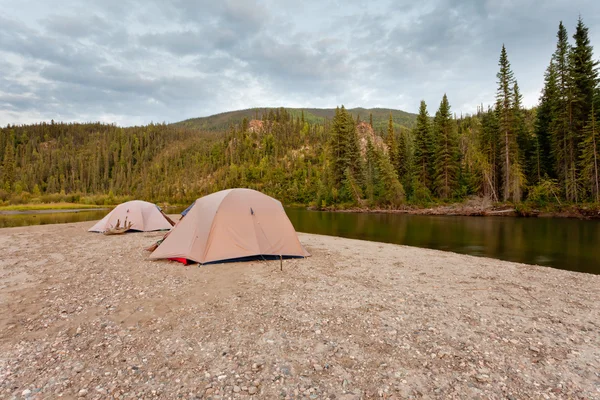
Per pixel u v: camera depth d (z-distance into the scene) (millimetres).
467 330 5457
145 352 4641
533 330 5496
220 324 5672
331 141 66688
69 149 194250
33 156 168625
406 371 4164
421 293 7582
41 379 3908
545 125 42844
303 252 11930
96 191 135375
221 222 10711
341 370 4191
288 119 187500
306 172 106188
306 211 57969
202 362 4367
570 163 37531
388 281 8680
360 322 5773
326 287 7992
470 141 61281
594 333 5398
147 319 5902
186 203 111812
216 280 8570
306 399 3570
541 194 38969
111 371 4121
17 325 5598
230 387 3789
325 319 5902
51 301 6875
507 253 14898
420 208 49938
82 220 35156
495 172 47062
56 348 4750
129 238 16953
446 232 23719
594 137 34531
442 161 51344
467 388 3787
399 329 5477
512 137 42594
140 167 173375
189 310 6367
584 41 36812
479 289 7996
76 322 5750
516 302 7000
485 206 43281
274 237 11367
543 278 9250
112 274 9211
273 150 143500
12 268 10070
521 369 4227
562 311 6477
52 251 13195
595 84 36000
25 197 80000
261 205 11625
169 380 3930
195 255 10398
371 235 22391
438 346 4859
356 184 60125
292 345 4875
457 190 51438
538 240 18828
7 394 3586
